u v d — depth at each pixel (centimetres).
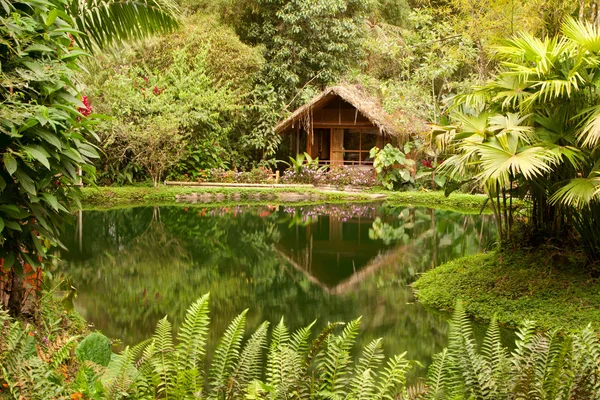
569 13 973
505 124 534
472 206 1403
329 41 2055
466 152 542
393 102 1764
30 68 276
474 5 1395
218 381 189
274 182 1758
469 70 2022
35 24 282
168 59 1869
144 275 637
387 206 1420
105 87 1551
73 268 668
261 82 2038
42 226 300
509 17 1217
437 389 183
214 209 1324
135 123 1603
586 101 523
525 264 577
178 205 1400
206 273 657
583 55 511
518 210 679
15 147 273
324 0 1988
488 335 210
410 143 1709
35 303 338
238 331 204
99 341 197
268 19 2064
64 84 294
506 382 180
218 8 2083
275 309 507
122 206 1350
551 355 186
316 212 1285
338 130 1903
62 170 293
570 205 522
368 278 640
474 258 649
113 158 1566
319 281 623
